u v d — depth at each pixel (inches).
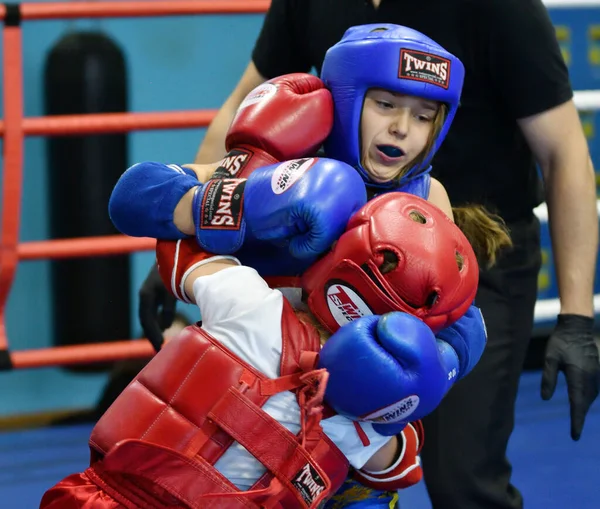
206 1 285.1
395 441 150.0
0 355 287.4
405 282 128.0
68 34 358.9
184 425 134.5
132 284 374.9
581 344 181.5
